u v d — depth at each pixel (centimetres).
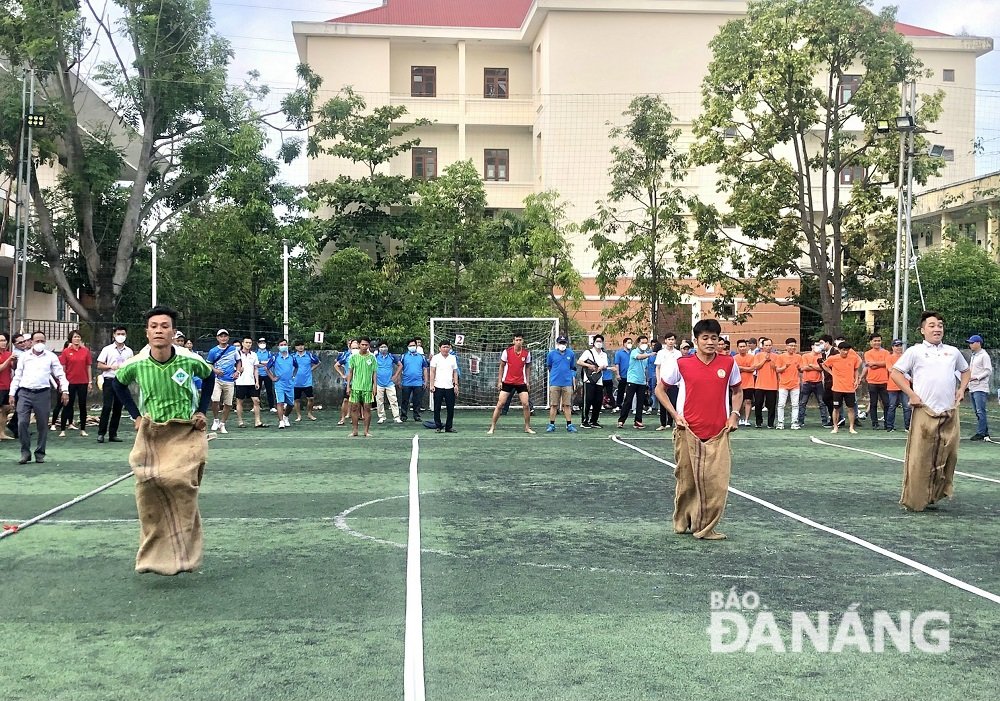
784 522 873
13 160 2392
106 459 1375
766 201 2648
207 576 659
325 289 2977
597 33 3756
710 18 3778
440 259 3044
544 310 2866
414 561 699
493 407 2584
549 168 3725
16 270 2142
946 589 626
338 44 4003
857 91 2578
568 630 532
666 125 2753
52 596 608
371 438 1736
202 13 2575
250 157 2631
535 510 936
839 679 455
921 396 939
